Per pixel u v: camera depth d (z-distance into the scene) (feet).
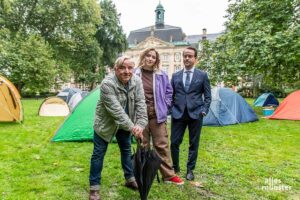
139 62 12.32
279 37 35.09
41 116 38.58
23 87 90.79
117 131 11.19
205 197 11.03
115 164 15.29
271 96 54.34
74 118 21.77
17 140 21.57
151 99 12.02
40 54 82.94
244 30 43.80
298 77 44.09
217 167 14.87
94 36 119.85
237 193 11.47
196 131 12.74
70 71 104.53
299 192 11.78
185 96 12.62
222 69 47.60
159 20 223.51
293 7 41.55
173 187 11.92
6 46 80.02
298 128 28.32
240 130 27.12
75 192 11.51
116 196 11.14
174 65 204.33
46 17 95.30
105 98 10.11
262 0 42.47
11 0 83.56
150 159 9.97
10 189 11.68
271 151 18.74
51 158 16.46
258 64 38.60
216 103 30.81
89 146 19.72
